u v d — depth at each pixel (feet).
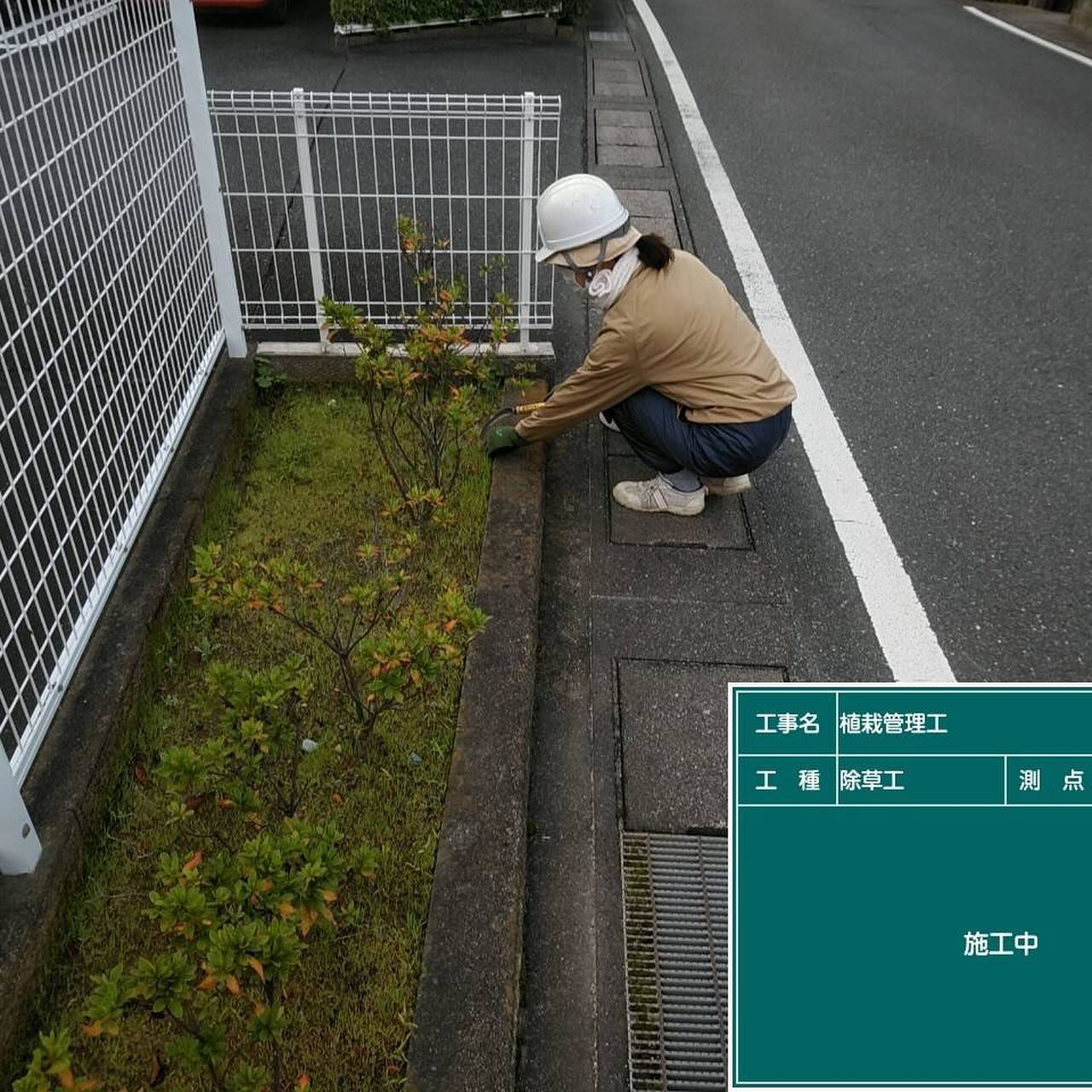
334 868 5.54
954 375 14.17
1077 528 11.27
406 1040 6.23
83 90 8.80
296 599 9.44
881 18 38.22
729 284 16.46
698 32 34.17
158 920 6.81
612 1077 6.47
